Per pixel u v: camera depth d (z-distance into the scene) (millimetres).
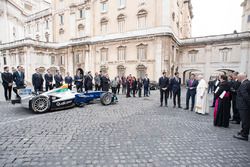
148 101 12156
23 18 50250
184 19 41594
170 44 25828
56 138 4930
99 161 3711
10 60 38219
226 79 6434
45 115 7609
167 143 4730
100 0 31344
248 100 5012
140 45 27500
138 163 3656
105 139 4914
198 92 8578
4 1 42000
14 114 7734
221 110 6398
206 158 3953
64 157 3865
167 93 10211
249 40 26953
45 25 41750
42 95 8078
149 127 6090
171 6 26016
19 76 10844
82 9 34312
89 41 32688
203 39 30906
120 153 4090
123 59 29453
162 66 25734
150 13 26484
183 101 12688
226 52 29062
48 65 37469
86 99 9859
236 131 5949
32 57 34406
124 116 7613
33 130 5562
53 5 38938
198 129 6047
